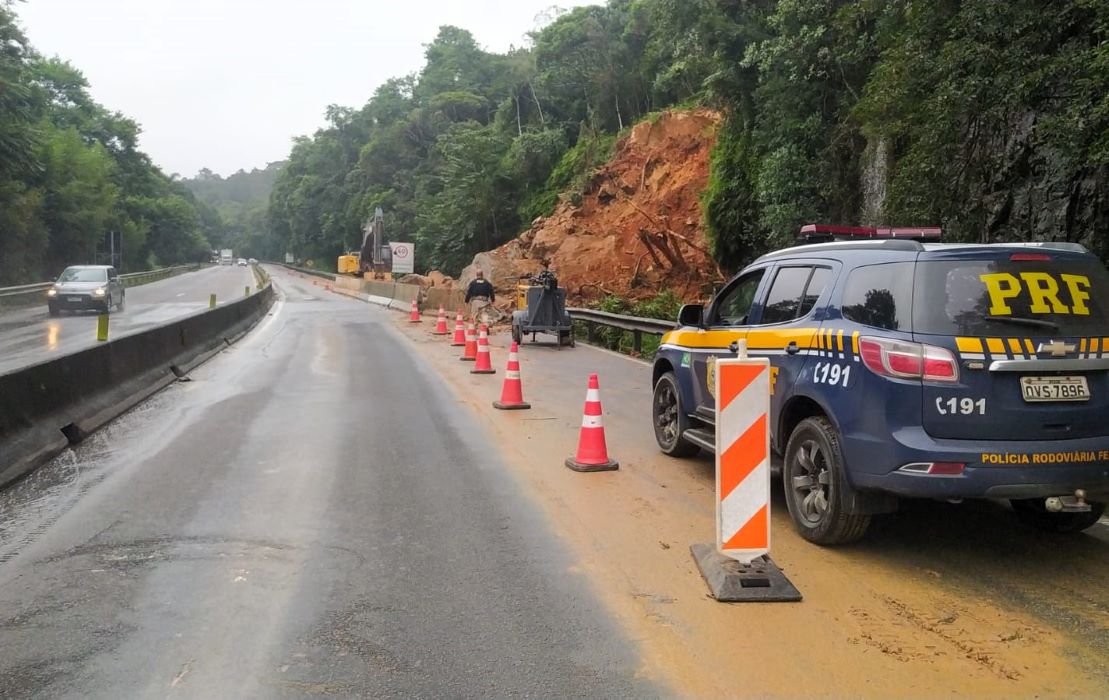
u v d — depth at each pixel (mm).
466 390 12898
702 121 33906
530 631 4223
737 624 4301
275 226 147000
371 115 102688
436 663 3879
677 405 7938
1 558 5305
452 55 87625
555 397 12219
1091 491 4773
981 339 4770
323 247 110562
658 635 4176
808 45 17047
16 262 44844
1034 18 8930
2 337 20734
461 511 6355
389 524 6027
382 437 9180
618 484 7168
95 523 6031
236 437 9156
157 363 13383
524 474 7523
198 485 7105
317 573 5039
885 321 5059
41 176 51062
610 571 5074
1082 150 8258
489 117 78250
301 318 31297
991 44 9352
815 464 5531
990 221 11602
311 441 8945
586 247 34344
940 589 4785
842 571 5070
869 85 13727
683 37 22703
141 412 10758
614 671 3797
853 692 3598
